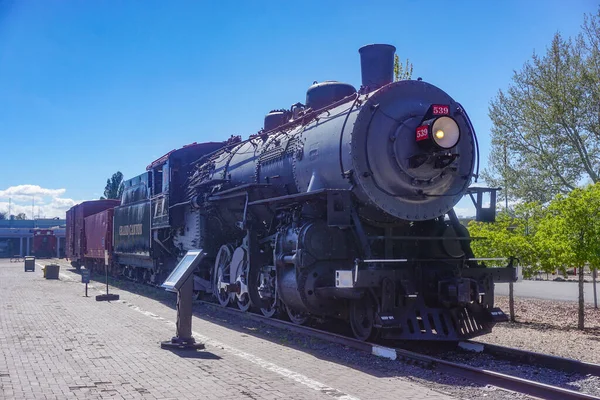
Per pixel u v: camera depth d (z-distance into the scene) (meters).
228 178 13.80
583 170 21.61
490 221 9.90
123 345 8.73
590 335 10.45
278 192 11.20
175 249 18.02
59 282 24.89
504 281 9.16
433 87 9.53
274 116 13.48
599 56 20.53
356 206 8.95
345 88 11.38
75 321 11.66
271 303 11.36
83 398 5.61
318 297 9.13
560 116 21.09
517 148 22.48
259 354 8.12
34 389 5.95
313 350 8.47
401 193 8.85
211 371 6.90
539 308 14.92
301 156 10.30
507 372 7.21
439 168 8.80
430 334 8.20
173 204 16.84
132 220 21.69
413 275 8.69
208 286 15.02
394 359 7.67
